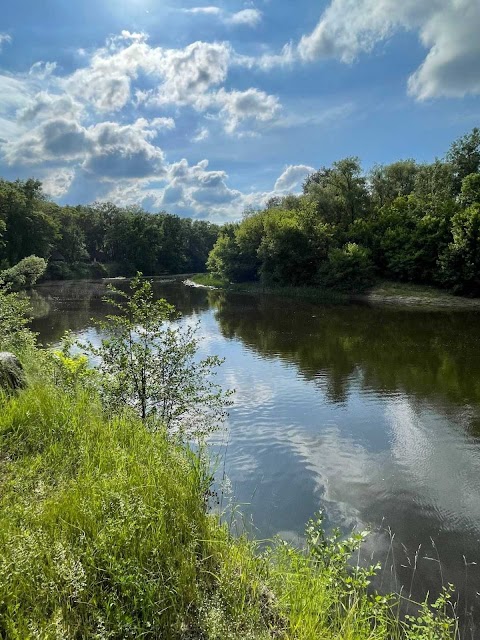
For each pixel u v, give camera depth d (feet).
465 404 40.83
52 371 28.71
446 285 133.18
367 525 22.50
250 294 159.84
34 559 9.23
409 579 18.67
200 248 372.58
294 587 12.03
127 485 13.08
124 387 23.97
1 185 221.87
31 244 216.74
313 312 107.96
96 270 270.67
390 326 85.15
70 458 15.28
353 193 168.76
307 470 28.17
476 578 18.80
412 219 150.92
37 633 7.70
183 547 11.47
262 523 22.02
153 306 26.32
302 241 158.61
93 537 10.59
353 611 12.03
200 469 18.83
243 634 9.60
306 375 51.11
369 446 32.07
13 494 12.19
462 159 165.07
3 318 39.83
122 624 8.66
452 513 23.79
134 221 299.99
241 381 48.75
